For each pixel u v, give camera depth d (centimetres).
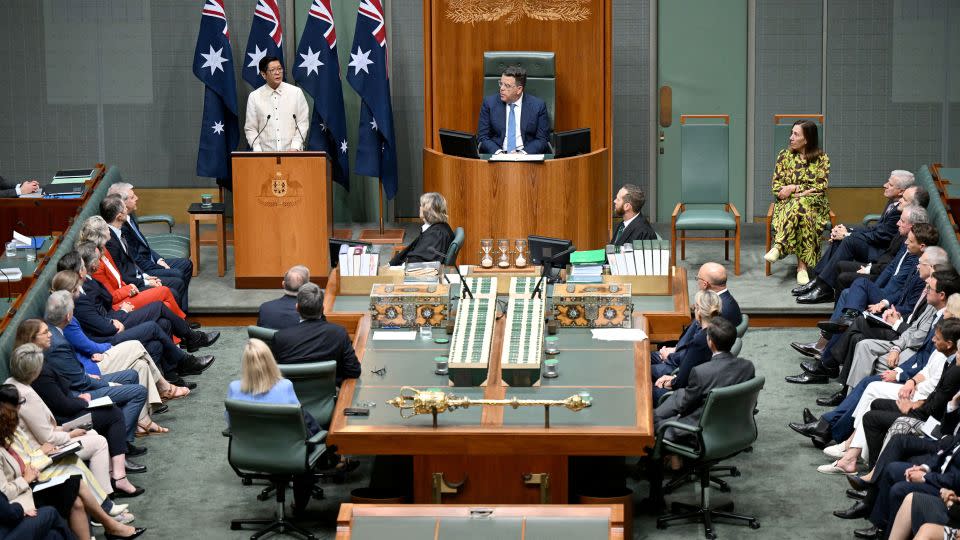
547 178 1173
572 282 954
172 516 812
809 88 1373
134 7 1371
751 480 854
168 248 1184
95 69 1381
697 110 1382
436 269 976
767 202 1395
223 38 1288
